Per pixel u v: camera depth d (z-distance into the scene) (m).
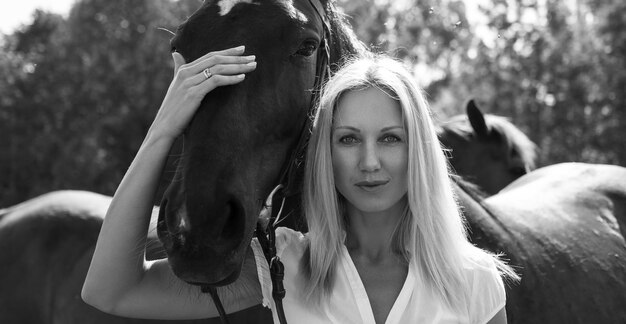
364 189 1.90
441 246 1.89
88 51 21.55
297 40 1.95
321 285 1.89
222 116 1.78
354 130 1.89
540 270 2.68
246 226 1.76
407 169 1.90
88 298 1.90
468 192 2.82
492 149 4.87
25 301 3.13
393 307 1.86
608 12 17.31
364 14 19.56
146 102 20.34
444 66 20.61
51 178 20.08
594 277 2.82
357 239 1.99
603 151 16.98
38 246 3.18
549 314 2.59
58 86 21.09
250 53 1.88
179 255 1.66
